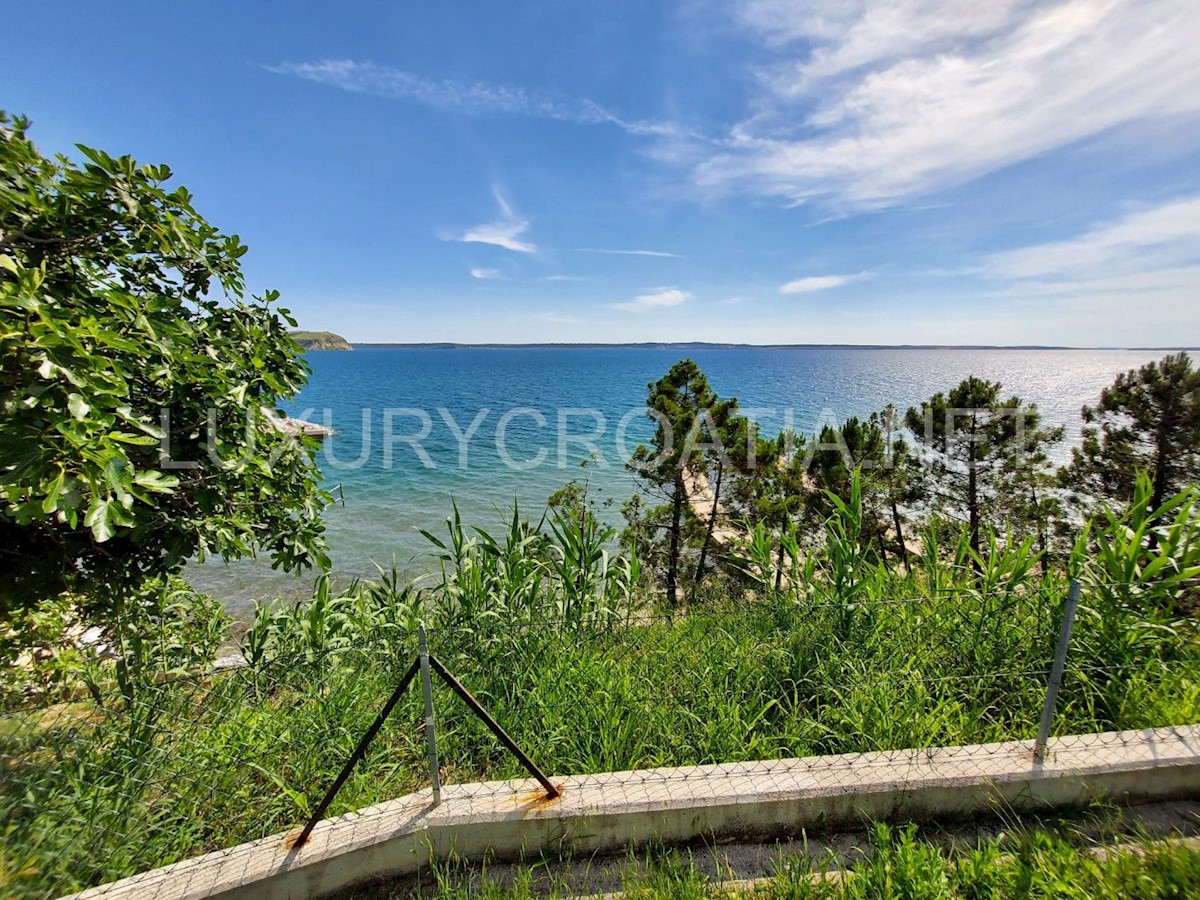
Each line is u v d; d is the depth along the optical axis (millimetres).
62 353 1839
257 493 2939
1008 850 2064
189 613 3840
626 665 3176
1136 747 2383
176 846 2094
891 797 2215
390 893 1993
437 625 3613
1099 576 3348
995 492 9445
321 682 2799
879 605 3369
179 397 2578
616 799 2145
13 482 1710
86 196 2459
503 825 2084
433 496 18016
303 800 2113
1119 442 7836
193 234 2777
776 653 3197
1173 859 1903
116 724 2457
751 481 9070
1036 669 3008
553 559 4297
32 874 1813
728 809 2154
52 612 3062
